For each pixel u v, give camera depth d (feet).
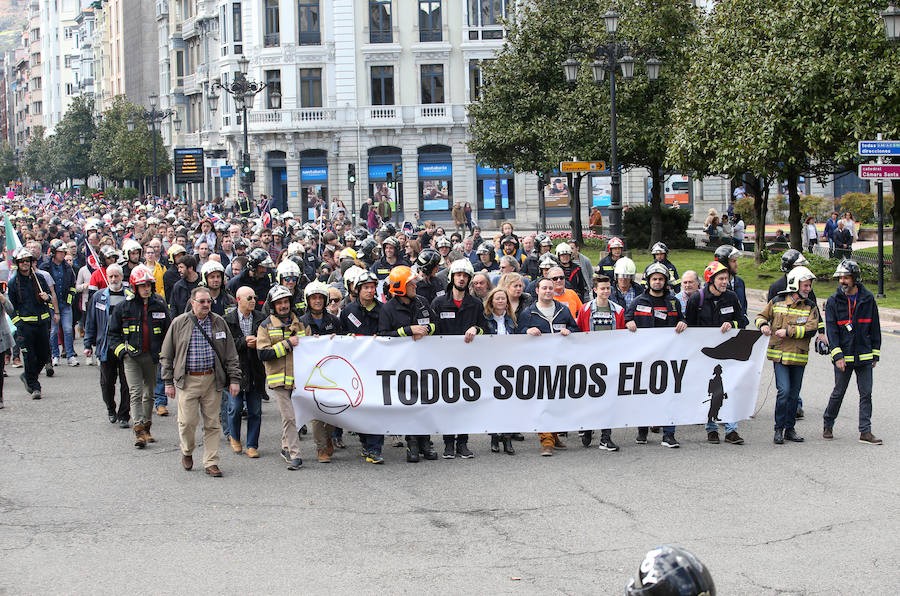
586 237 144.97
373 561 26.30
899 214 86.43
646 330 38.27
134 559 26.76
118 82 386.52
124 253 52.60
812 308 37.83
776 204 181.47
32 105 633.61
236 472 36.04
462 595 23.77
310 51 208.23
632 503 30.91
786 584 24.07
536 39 139.64
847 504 30.22
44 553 27.35
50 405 48.80
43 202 268.82
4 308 48.29
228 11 221.25
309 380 36.45
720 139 94.12
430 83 208.54
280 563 26.27
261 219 109.29
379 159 209.15
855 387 48.96
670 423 38.52
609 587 24.09
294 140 208.95
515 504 31.19
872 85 80.28
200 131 255.29
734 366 38.63
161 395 46.65
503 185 208.03
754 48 91.40
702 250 135.85
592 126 127.13
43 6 581.12
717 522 28.84
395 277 36.86
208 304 35.86
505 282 38.24
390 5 207.31
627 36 119.96
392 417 36.99
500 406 37.60
